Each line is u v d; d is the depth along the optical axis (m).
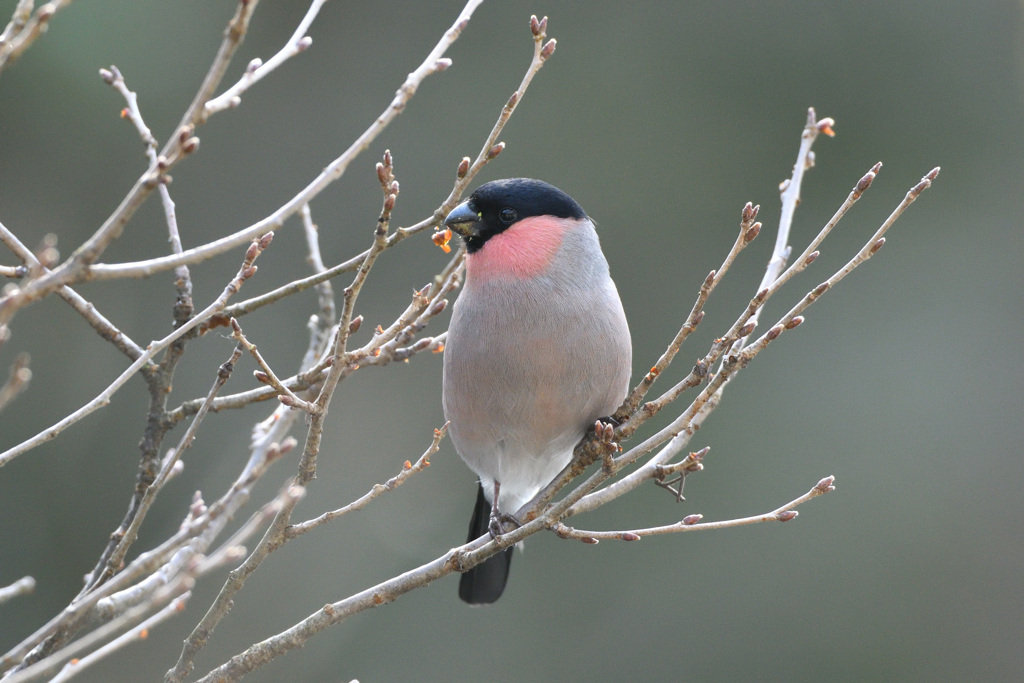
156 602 3.51
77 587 11.86
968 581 12.86
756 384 13.55
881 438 13.39
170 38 12.84
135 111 5.41
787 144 13.84
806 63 13.83
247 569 4.64
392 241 4.59
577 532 4.93
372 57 14.23
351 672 12.43
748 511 13.23
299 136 13.90
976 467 13.20
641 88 13.98
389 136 13.97
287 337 13.34
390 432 13.37
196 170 13.45
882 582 12.97
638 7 14.09
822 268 13.78
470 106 14.05
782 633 12.79
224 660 11.73
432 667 12.57
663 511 13.21
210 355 13.05
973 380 13.34
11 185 12.37
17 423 12.08
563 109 13.96
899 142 13.83
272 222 3.81
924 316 13.70
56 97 12.25
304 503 12.84
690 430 5.60
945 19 13.76
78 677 11.07
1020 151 13.77
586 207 13.76
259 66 3.85
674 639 12.79
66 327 12.54
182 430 12.52
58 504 12.04
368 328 13.49
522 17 14.16
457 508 13.34
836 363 13.54
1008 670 12.57
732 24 13.95
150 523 12.15
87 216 12.77
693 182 13.79
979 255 13.70
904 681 12.65
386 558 12.91
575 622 12.89
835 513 13.12
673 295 13.60
